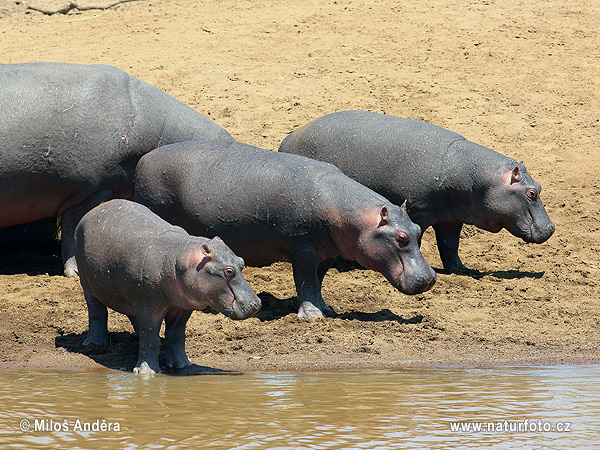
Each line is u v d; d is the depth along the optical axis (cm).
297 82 4972
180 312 2244
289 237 2680
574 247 3541
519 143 4428
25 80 3120
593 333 2647
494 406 1830
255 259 2788
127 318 2694
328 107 4684
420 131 3206
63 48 5456
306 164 2733
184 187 2809
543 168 4225
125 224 2255
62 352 2408
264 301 2880
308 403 1838
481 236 3697
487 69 5203
